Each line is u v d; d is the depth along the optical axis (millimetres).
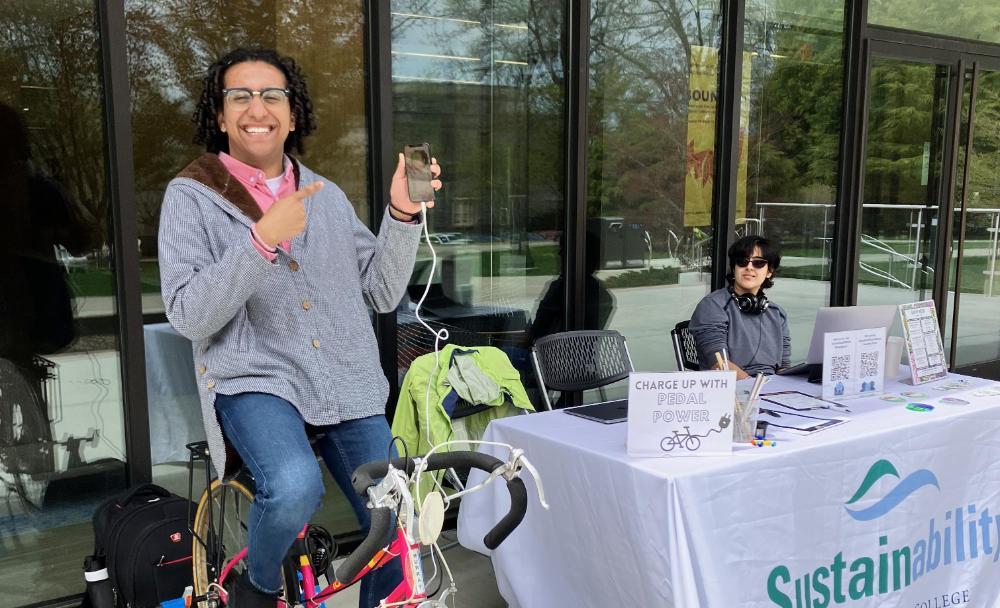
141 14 2830
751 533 2146
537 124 3801
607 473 2168
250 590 1878
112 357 2875
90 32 2740
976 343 5777
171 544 2330
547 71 3793
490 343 3773
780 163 4656
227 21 3004
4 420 2723
